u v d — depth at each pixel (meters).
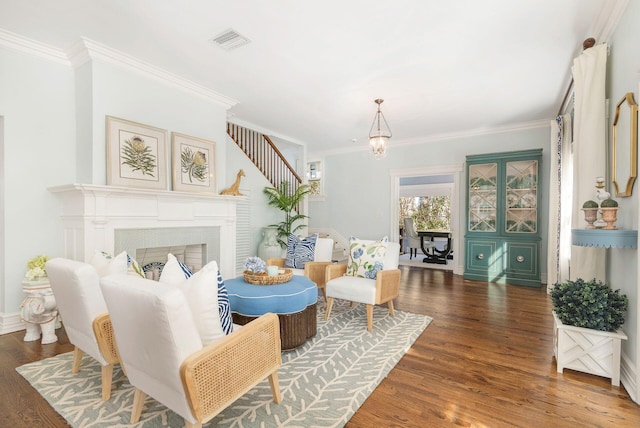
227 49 2.90
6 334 2.77
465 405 1.79
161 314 1.19
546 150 5.11
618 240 1.91
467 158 5.44
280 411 1.72
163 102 3.50
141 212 3.21
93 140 2.95
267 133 5.66
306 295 2.61
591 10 2.30
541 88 3.74
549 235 4.38
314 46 2.83
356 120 5.04
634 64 1.98
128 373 1.54
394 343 2.65
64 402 1.77
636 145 1.91
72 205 2.94
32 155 2.90
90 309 1.74
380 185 6.71
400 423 1.63
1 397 1.83
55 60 3.02
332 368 2.22
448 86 3.69
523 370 2.21
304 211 7.20
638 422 1.65
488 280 5.25
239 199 4.25
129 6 2.30
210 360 1.31
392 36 2.66
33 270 2.61
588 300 2.12
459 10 2.31
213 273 1.54
